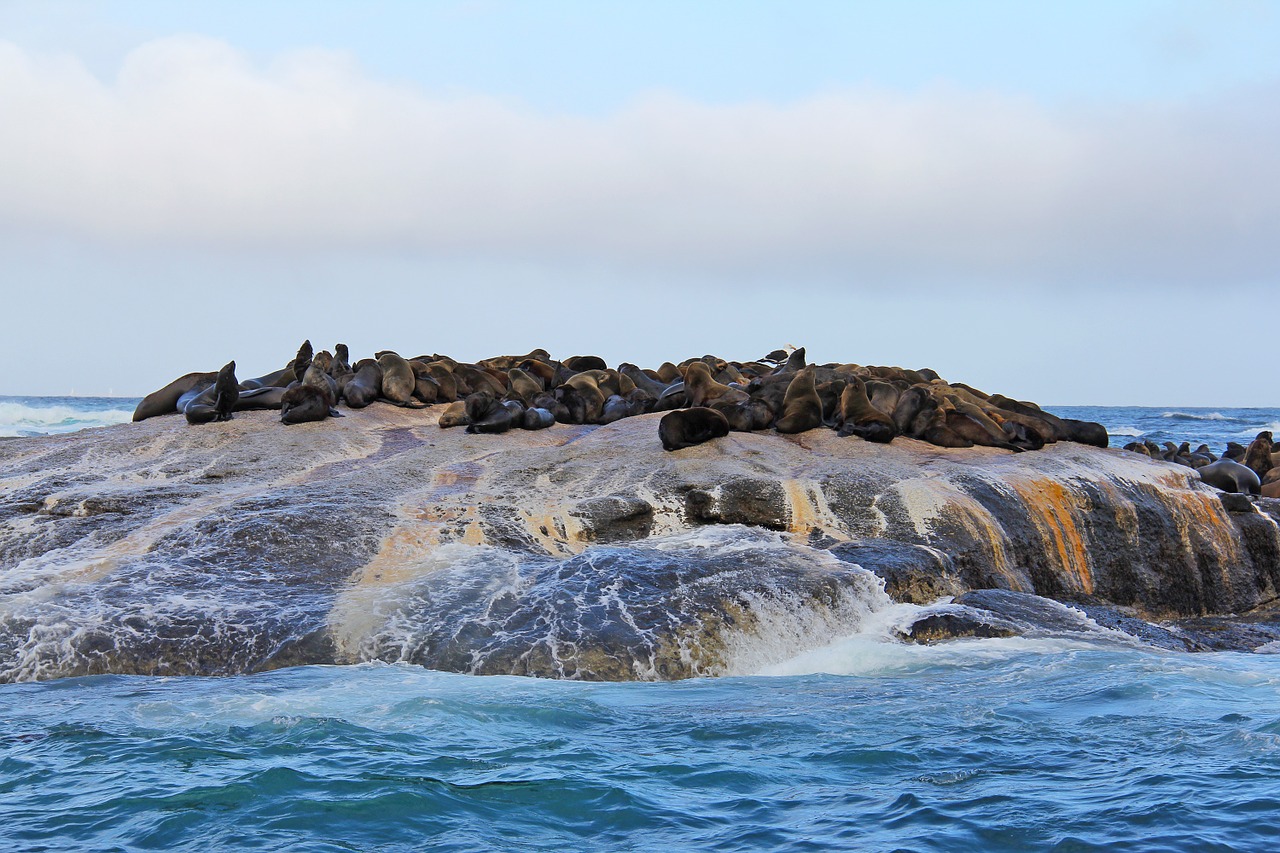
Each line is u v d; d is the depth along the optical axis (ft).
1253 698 42.86
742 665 50.72
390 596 54.24
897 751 36.27
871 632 55.26
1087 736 37.68
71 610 51.80
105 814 29.91
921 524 68.13
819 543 65.16
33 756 35.19
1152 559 77.36
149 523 63.98
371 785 32.17
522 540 64.80
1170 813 29.68
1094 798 31.14
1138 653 52.08
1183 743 36.60
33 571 56.75
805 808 30.81
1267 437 122.83
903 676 48.24
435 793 31.63
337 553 60.23
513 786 32.45
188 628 50.80
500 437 86.99
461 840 28.40
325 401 88.38
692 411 79.82
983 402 102.89
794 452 79.87
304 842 28.07
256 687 45.01
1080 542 74.69
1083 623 57.41
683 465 74.74
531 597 53.88
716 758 35.60
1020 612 58.08
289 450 80.59
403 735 37.78
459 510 67.72
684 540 63.67
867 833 28.81
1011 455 83.30
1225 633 66.95
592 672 48.67
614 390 104.06
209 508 66.13
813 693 45.37
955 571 64.64
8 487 73.41
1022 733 38.19
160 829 28.86
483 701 42.80
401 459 79.30
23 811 30.14
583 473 75.56
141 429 86.74
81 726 38.78
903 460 79.10
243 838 28.30
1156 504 80.18
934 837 28.43
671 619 51.88
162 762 34.47
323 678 46.62
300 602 53.83
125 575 56.39
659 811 30.60
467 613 52.60
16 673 47.88
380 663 49.55
